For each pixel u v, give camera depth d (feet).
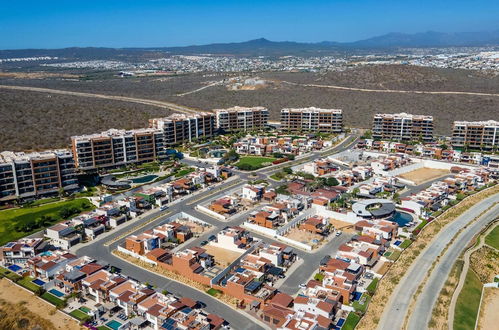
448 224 541.75
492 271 448.24
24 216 542.57
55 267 411.75
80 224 501.56
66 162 628.69
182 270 417.28
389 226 500.74
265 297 367.04
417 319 354.33
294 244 482.28
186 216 558.97
